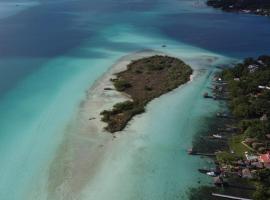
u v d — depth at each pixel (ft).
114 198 197.98
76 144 242.99
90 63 396.37
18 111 287.07
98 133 255.70
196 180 213.05
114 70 375.86
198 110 292.81
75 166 221.87
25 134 255.50
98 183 208.23
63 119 275.39
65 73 366.63
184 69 374.43
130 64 391.45
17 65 385.09
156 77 357.20
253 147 240.73
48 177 212.84
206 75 365.81
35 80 347.15
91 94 318.24
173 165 225.15
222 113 288.51
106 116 276.21
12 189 204.33
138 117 278.05
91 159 228.22
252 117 282.56
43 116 279.90
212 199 199.41
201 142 249.34
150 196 200.44
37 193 201.05
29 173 216.33
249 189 206.28
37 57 412.36
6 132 257.34
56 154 232.94
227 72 361.51
